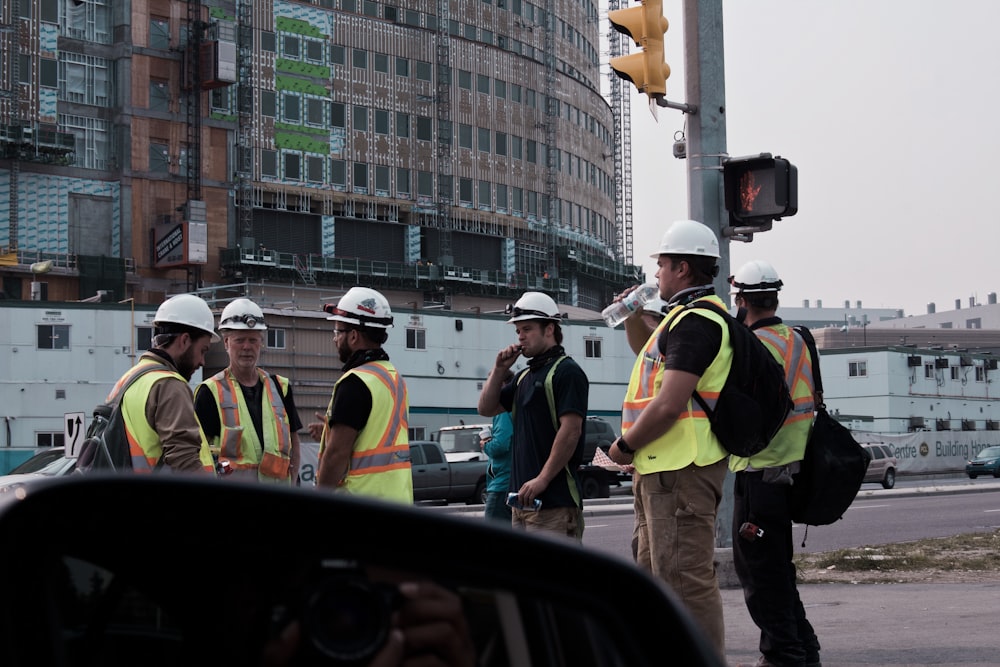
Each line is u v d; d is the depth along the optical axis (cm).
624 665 138
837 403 6969
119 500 131
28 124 6325
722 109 971
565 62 9744
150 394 531
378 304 565
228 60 6894
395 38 8075
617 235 11012
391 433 555
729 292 964
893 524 2119
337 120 7762
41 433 4550
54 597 127
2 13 6300
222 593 131
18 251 6269
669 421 473
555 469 611
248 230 7181
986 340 14388
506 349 643
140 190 6706
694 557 480
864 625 842
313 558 133
